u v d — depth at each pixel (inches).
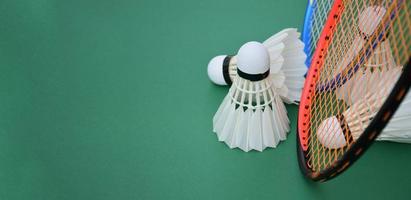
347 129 24.3
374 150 26.0
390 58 24.9
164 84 28.3
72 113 27.4
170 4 31.3
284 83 26.5
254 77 23.8
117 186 25.4
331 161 25.2
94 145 26.5
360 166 25.6
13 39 29.9
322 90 26.2
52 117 27.2
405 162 25.7
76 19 30.7
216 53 29.5
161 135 26.7
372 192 25.0
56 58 29.2
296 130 26.2
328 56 25.8
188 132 26.8
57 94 28.0
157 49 29.6
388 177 25.3
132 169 25.8
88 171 25.8
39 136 26.7
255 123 25.2
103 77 28.6
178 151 26.2
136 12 31.0
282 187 25.2
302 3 31.2
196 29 30.4
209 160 26.0
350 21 26.9
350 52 26.0
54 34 30.1
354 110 24.7
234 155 26.1
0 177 25.6
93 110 27.5
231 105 25.4
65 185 25.5
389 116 18.9
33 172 25.8
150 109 27.5
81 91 28.1
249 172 25.6
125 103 27.7
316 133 25.5
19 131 26.8
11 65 28.9
